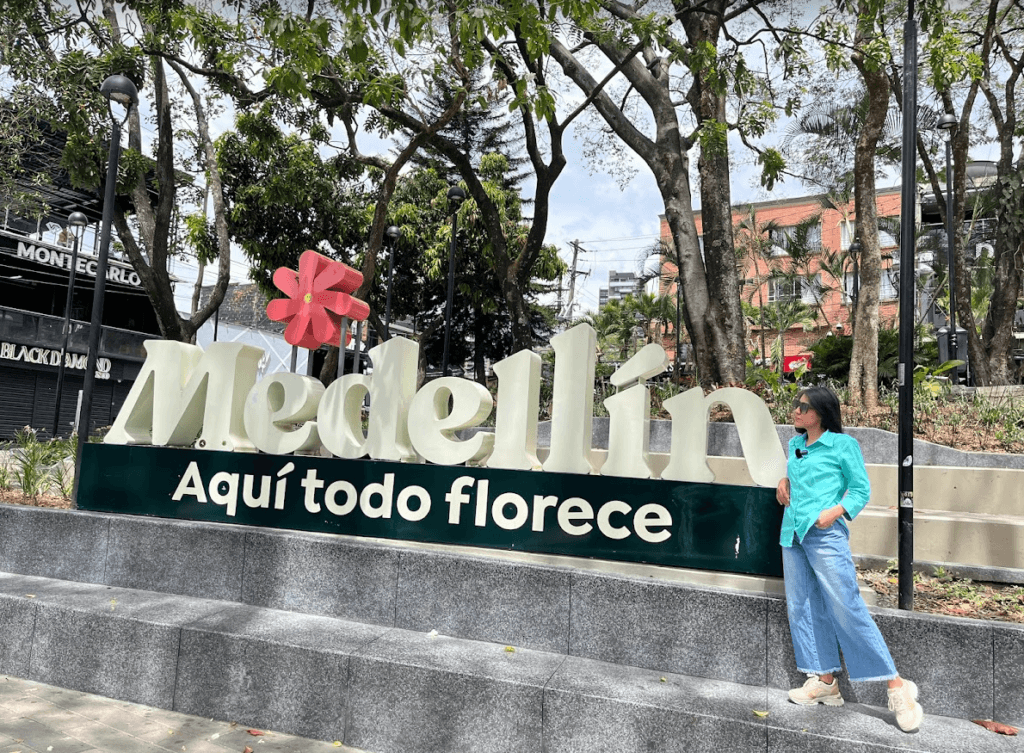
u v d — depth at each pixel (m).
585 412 4.63
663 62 12.50
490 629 4.33
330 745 3.96
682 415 4.43
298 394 5.25
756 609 3.84
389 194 10.52
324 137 14.17
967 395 10.98
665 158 11.91
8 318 21.58
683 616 3.96
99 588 5.19
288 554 4.84
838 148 17.14
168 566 5.15
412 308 25.55
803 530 3.50
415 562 4.53
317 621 4.58
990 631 3.46
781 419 9.55
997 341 13.70
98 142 11.37
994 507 6.22
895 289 27.98
